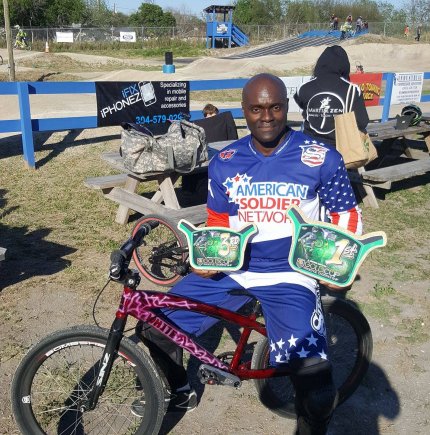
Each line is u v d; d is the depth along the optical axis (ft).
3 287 14.75
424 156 28.30
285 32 175.01
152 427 8.39
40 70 79.00
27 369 8.42
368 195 22.06
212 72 87.66
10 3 176.96
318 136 17.04
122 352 8.29
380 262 17.04
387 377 11.41
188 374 11.28
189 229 8.19
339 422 10.05
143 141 16.08
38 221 19.71
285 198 7.91
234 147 8.24
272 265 8.29
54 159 26.96
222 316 8.70
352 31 156.87
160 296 8.32
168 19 211.20
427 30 182.09
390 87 36.76
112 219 20.03
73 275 15.52
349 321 9.82
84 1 216.33
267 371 9.08
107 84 27.96
